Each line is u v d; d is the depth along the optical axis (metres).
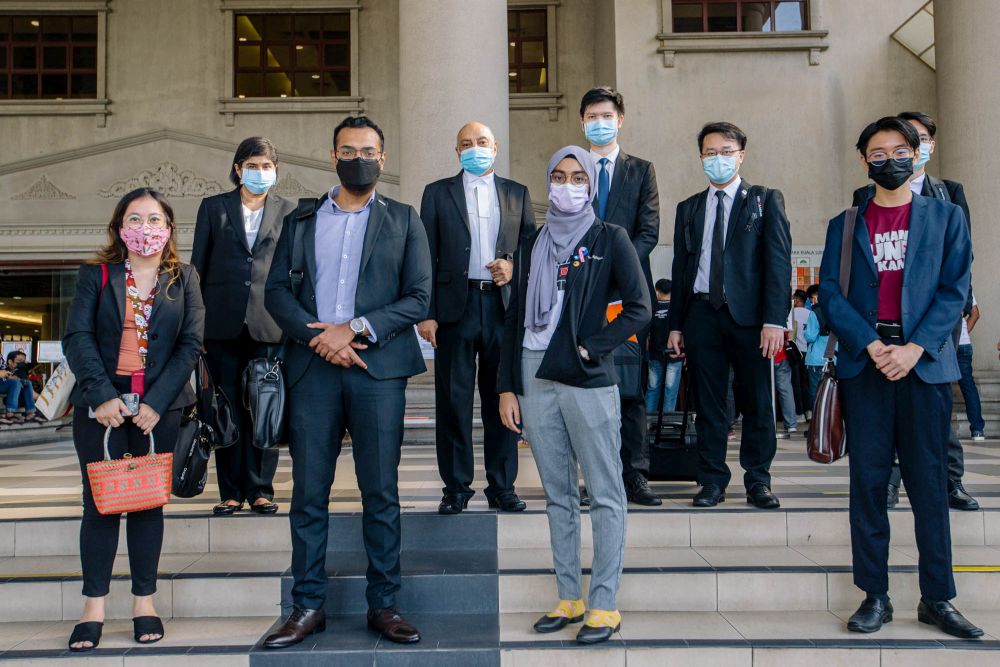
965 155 8.49
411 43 8.00
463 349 3.57
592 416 2.73
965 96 8.49
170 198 11.72
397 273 2.99
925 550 2.82
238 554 3.51
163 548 3.54
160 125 11.91
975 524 3.49
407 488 4.45
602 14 11.51
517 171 12.05
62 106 11.78
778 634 2.77
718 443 3.73
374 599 2.85
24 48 12.09
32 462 6.73
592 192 2.88
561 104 12.08
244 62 12.19
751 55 10.51
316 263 2.95
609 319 2.81
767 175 10.41
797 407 8.53
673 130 10.45
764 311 3.63
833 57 10.49
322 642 2.75
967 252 2.82
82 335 2.85
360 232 2.98
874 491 2.84
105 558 2.83
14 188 11.67
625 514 2.80
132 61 12.00
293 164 11.88
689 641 2.69
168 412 2.94
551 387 2.81
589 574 3.13
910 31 10.19
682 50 10.47
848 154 10.42
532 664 2.65
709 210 3.84
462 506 3.58
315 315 2.91
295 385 2.87
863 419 2.85
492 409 3.64
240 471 3.73
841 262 2.98
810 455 2.96
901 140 2.80
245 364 3.81
